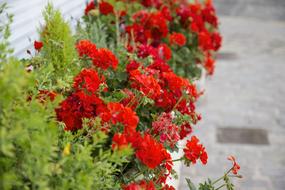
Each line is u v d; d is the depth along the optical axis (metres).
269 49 10.96
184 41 5.43
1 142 1.77
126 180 3.00
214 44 6.79
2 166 1.96
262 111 7.41
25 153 2.00
